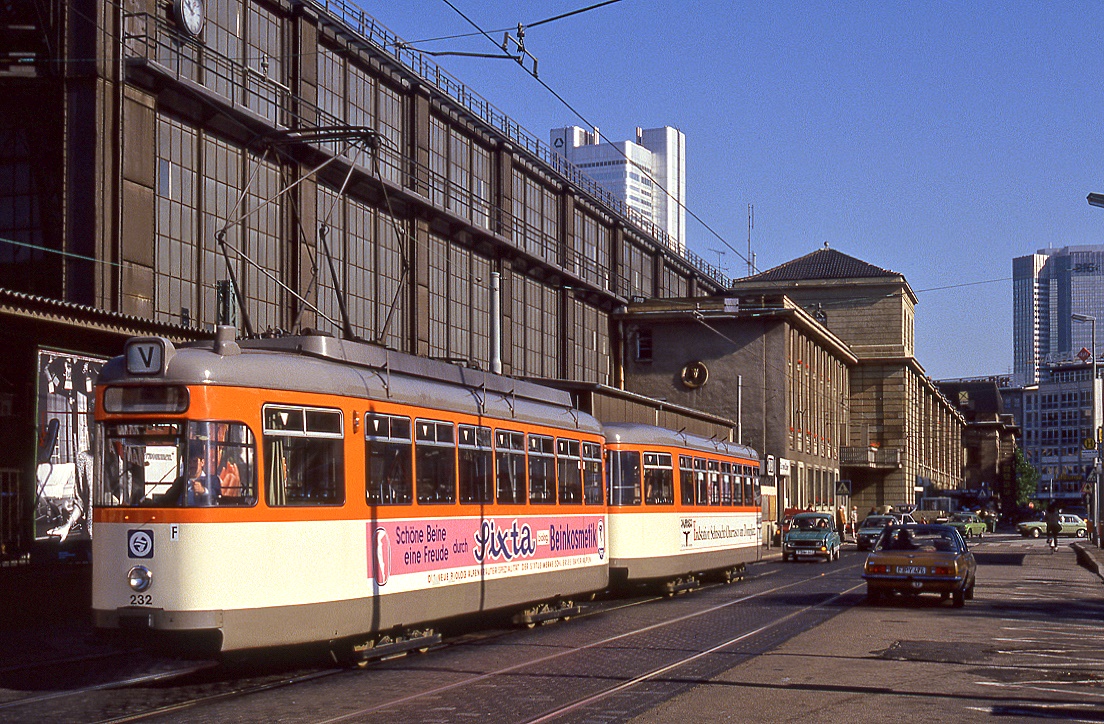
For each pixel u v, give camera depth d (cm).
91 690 1398
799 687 1343
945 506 8975
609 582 2566
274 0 3216
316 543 1448
